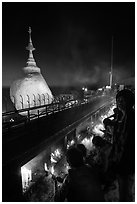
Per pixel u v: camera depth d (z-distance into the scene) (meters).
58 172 9.16
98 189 2.17
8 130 6.03
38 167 8.84
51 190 7.18
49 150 9.27
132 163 2.30
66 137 10.79
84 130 16.16
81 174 2.32
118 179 2.43
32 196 6.72
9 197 4.96
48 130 8.38
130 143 2.33
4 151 5.07
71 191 2.34
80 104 15.20
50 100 16.30
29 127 6.95
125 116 2.52
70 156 2.60
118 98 2.62
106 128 4.49
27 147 6.38
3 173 4.82
